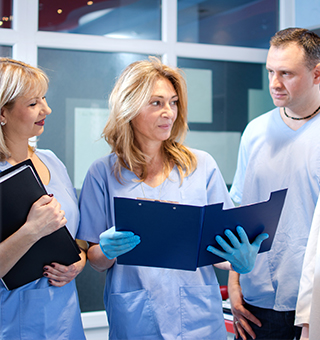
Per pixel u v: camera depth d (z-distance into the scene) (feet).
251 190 5.02
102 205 4.43
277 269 4.67
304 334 3.65
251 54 8.29
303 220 4.50
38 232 3.55
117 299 4.09
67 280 4.03
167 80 4.28
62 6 7.34
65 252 3.87
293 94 4.43
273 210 3.68
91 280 7.38
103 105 7.54
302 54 4.30
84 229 4.40
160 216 3.40
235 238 3.62
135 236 3.51
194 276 4.22
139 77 4.18
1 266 3.53
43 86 3.96
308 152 4.52
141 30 7.79
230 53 8.14
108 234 3.64
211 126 8.12
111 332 4.19
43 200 3.64
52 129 7.27
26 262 3.76
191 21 8.04
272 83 4.52
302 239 4.49
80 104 7.42
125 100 4.21
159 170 4.51
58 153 7.30
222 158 8.18
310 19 7.88
